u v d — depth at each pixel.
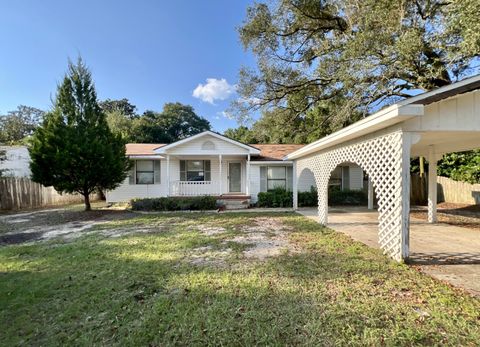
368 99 12.23
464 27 6.74
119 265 4.40
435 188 8.28
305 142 19.89
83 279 3.84
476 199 12.12
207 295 3.22
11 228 8.37
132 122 35.28
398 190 4.46
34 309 3.00
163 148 13.20
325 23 14.09
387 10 9.36
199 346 2.28
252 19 14.38
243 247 5.41
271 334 2.39
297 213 10.74
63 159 10.32
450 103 4.36
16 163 19.28
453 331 2.39
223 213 10.94
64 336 2.47
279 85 15.63
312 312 2.75
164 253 5.07
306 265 4.22
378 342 2.25
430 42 8.96
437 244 5.46
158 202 12.09
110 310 2.92
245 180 14.87
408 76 11.43
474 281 3.54
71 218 10.13
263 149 16.47
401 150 4.39
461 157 12.61
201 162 15.05
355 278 3.67
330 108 15.85
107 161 11.10
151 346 2.30
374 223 8.25
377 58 10.02
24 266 4.53
